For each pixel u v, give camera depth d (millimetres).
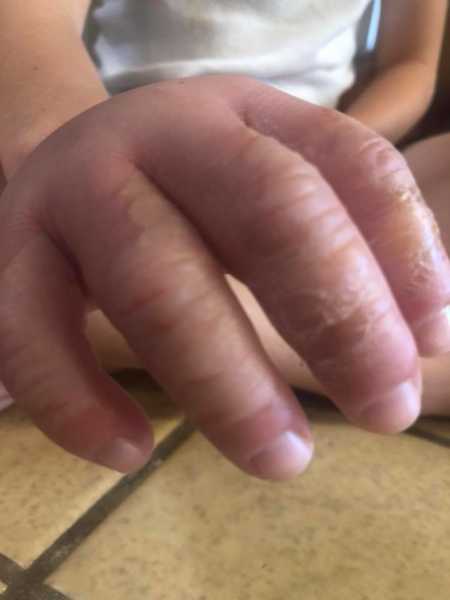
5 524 169
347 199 103
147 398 219
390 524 168
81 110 150
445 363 203
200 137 100
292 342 94
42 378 105
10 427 207
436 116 408
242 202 93
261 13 318
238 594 149
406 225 102
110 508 174
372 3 385
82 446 106
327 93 347
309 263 90
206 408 94
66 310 106
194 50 312
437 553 159
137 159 103
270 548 161
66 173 106
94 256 99
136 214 98
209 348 93
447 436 204
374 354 93
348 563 156
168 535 166
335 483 182
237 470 187
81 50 182
